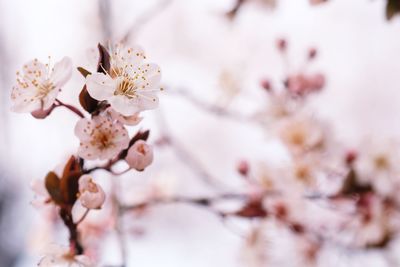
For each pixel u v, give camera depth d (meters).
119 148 0.33
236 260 0.45
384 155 0.43
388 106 0.84
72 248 0.34
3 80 0.82
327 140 0.45
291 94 0.47
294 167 0.44
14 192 0.79
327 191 0.44
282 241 0.45
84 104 0.32
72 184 0.33
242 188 0.45
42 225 0.47
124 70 0.33
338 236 0.45
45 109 0.33
